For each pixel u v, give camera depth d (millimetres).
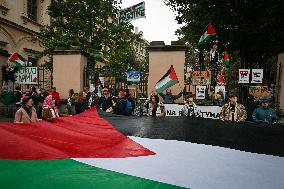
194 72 9930
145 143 2840
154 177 2035
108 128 3227
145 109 9281
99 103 9906
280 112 10391
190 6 17891
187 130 3166
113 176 2004
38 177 1888
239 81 9898
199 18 17500
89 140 2781
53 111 8078
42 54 15414
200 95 9836
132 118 3518
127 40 18609
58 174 1965
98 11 15812
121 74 12523
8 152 2230
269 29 14102
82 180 1900
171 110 9094
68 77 12305
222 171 2166
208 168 2199
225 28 16859
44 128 2867
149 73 10766
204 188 1864
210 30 10781
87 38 15891
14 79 12250
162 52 10680
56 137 2721
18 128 2762
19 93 11758
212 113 8656
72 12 15984
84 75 12602
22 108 6090
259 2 14469
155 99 7969
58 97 11039
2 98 11812
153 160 2398
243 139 2936
